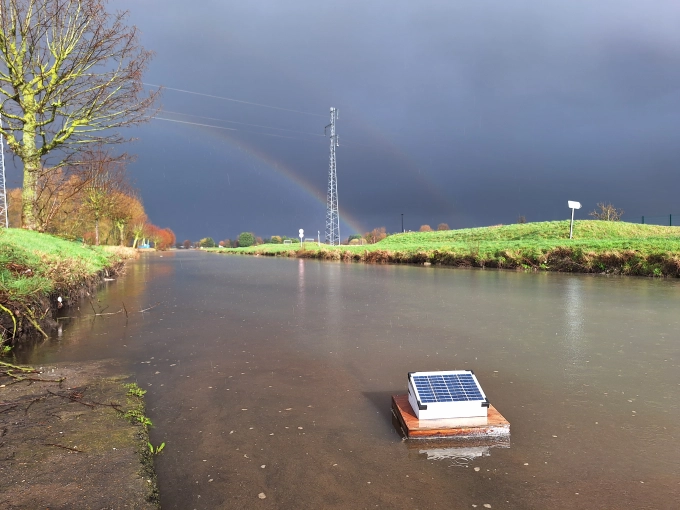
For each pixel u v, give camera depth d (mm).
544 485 2646
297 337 6617
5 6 15055
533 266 20500
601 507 2430
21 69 15484
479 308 9156
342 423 3539
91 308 9344
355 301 10281
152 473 2736
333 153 54375
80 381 4527
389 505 2451
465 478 2729
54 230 18938
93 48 16156
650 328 7062
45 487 2520
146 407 3877
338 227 53969
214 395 4172
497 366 5082
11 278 6863
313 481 2697
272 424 3523
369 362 5281
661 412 3717
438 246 30203
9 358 5457
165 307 9500
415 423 3307
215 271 20781
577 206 27953
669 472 2791
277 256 43281
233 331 7035
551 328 7129
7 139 15555
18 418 3508
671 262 15992
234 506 2447
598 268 18422
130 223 48656
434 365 5145
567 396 4105
